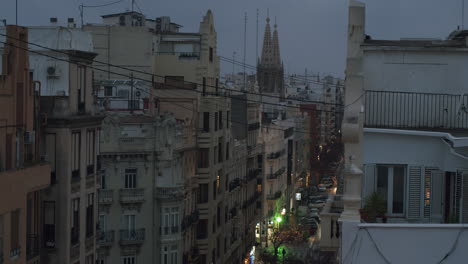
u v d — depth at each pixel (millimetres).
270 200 95875
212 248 58500
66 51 33125
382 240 12922
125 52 61188
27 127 28594
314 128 169750
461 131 16922
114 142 45188
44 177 28859
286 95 186500
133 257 46094
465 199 14898
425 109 17719
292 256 80188
